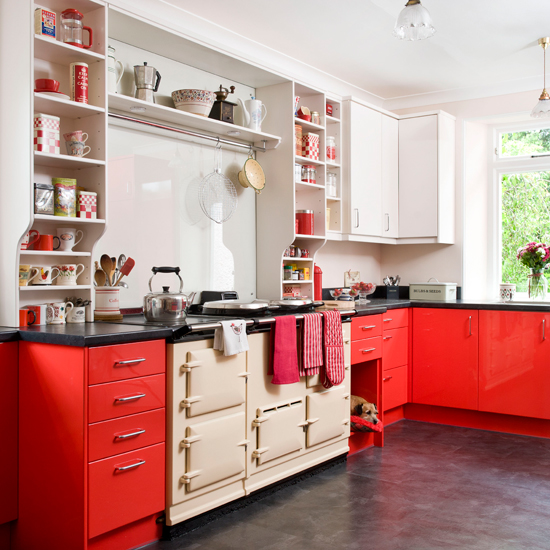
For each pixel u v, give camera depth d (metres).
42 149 2.29
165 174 3.09
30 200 2.21
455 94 4.66
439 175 4.45
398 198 4.62
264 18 3.20
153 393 2.19
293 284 3.82
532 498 2.73
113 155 2.82
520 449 3.55
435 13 3.17
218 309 2.84
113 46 2.82
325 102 3.95
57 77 2.53
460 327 4.06
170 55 3.06
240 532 2.36
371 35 3.46
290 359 2.74
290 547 2.22
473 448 3.57
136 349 2.12
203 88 3.31
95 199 2.47
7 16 2.30
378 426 3.46
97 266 2.66
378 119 4.36
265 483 2.71
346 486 2.89
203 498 2.41
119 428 2.07
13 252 2.26
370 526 2.42
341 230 4.08
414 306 4.25
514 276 4.81
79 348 1.97
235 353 2.42
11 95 2.29
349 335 3.32
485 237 4.91
